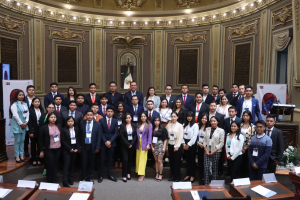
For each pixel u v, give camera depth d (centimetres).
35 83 923
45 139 478
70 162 516
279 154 440
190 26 1030
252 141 441
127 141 537
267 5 750
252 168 440
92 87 638
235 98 615
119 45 1095
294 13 582
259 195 324
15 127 513
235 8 893
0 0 775
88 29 1053
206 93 653
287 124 534
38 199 304
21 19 866
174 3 1066
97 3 1064
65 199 306
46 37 958
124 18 1078
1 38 796
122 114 581
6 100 664
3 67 680
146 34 1091
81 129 520
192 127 526
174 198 321
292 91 641
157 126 547
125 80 1107
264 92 630
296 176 352
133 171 582
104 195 477
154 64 1095
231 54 922
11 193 320
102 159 541
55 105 560
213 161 485
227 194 327
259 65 792
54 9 960
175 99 637
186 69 1055
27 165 545
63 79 1012
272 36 736
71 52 1026
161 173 557
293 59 636
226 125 512
